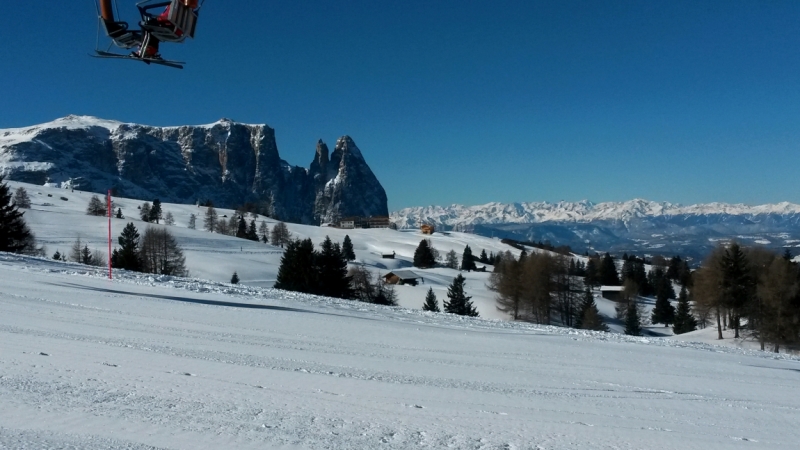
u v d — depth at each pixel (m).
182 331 12.88
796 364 18.92
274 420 6.38
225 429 5.88
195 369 8.77
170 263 73.06
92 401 6.43
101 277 25.09
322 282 49.72
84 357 8.79
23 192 121.31
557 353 15.47
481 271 122.19
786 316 44.41
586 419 7.93
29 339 9.94
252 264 95.62
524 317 71.25
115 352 9.48
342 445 5.73
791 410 9.84
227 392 7.47
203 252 100.12
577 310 71.25
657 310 82.06
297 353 11.55
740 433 7.80
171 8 10.52
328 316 19.36
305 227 187.00
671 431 7.59
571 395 9.79
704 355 18.27
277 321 16.34
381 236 183.25
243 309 18.44
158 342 11.06
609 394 10.15
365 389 8.58
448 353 13.75
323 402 7.46
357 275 71.19
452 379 10.30
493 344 16.20
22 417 5.66
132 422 5.83
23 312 13.33
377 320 19.98
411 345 14.47
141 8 10.73
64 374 7.54
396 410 7.40
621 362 14.77
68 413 5.93
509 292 70.31
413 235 195.12
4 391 6.48
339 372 9.84
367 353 12.52
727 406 9.80
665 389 11.16
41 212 115.75
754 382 13.12
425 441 6.12
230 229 145.12
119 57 11.02
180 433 5.62
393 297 73.25
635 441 6.82
